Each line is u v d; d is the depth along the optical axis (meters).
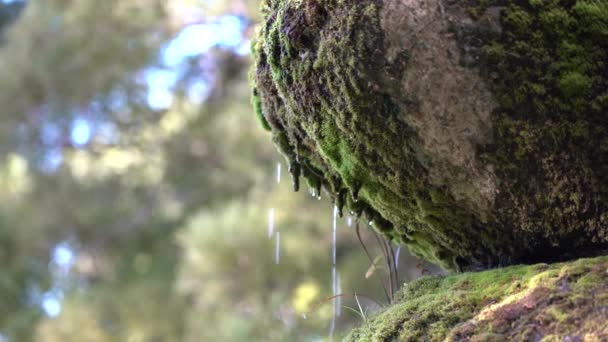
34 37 5.19
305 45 0.91
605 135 0.86
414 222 0.98
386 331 0.88
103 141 5.56
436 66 0.86
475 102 0.86
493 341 0.79
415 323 0.87
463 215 0.93
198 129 5.25
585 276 0.80
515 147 0.87
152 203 5.69
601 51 0.86
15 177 5.61
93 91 5.17
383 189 0.95
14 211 5.42
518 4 0.86
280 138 1.03
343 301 3.29
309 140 0.98
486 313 0.83
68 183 5.52
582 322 0.76
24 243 5.40
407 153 0.90
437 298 0.89
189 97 5.46
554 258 0.91
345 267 3.47
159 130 5.51
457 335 0.82
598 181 0.86
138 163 5.56
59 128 5.48
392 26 0.87
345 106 0.90
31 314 5.60
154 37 5.09
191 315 4.36
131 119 5.47
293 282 3.55
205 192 5.29
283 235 3.57
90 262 5.94
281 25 0.93
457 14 0.86
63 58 5.08
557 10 0.86
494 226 0.92
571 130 0.86
